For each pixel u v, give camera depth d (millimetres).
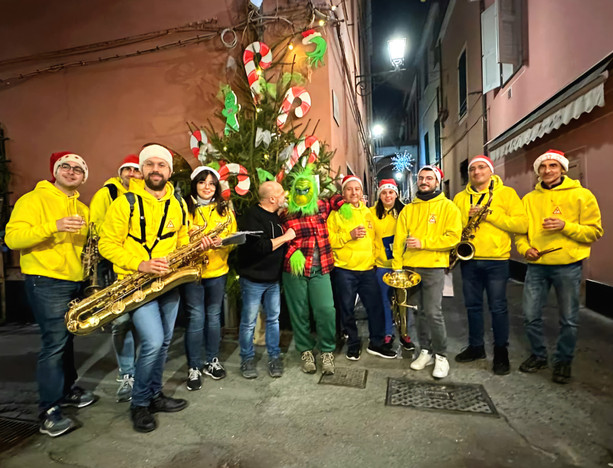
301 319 3674
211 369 3611
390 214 4234
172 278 2805
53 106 5648
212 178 3514
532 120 6422
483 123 9805
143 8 5387
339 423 2797
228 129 4664
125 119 5477
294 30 5086
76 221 2551
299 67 5102
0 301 5883
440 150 15828
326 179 4598
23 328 5539
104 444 2617
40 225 2602
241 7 5176
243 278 3561
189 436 2686
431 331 3518
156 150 2789
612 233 5145
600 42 5133
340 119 6195
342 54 6488
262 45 4707
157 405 3004
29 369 3990
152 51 5371
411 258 3600
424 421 2789
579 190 3297
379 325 3969
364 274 3898
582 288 5789
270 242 3377
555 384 3291
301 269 3514
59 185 2922
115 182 3592
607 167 5223
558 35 6168
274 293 3615
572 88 5324
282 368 3695
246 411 3004
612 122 5117
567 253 3258
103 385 3570
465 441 2545
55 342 2783
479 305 3721
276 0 5102
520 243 3535
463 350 4078
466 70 11297
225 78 5258
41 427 2750
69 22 5551
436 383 3385
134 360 3396
